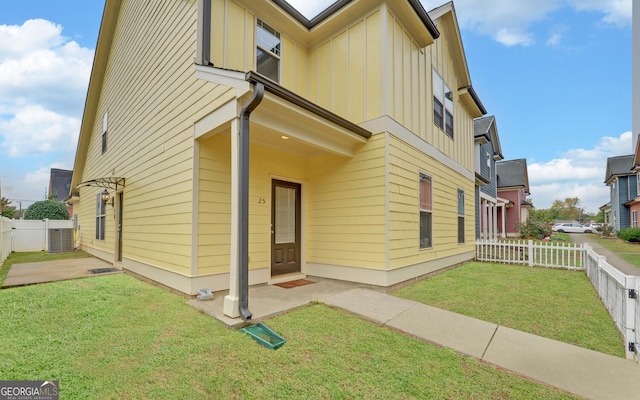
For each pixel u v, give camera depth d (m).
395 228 5.73
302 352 2.98
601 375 2.69
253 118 4.16
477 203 13.61
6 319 3.68
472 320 3.95
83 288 5.27
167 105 6.01
